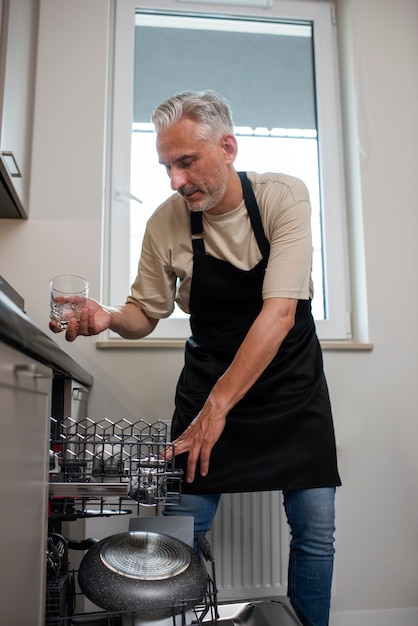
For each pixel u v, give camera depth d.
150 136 2.06
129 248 1.96
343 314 2.03
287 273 1.12
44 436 0.74
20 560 0.61
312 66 2.22
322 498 1.21
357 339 2.00
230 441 1.20
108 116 2.01
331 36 2.22
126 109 2.03
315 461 1.20
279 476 1.18
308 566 1.21
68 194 1.83
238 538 1.70
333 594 1.75
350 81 2.11
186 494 1.20
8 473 0.56
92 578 0.67
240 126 2.13
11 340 0.54
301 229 1.17
